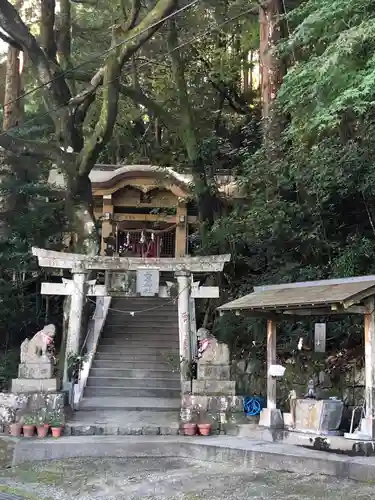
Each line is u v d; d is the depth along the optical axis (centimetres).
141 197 1941
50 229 1474
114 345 1332
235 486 654
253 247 1236
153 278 1085
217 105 1909
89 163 1225
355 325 966
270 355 888
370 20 778
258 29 1614
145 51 1758
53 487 663
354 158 950
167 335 1404
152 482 680
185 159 1755
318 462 698
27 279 1512
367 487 625
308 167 1057
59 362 1184
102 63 1616
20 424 924
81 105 1391
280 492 621
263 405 982
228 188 1491
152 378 1188
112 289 1099
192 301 1134
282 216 1098
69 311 1209
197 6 1606
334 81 837
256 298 870
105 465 783
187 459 824
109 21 1686
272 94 1231
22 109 1630
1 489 653
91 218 1292
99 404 1079
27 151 1275
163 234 2022
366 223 1100
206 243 1342
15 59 1588
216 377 997
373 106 904
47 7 1372
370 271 971
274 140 1205
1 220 1427
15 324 1450
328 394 938
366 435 727
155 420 994
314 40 1024
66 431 930
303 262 1150
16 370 1307
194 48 1786
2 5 1209
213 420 952
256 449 773
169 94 1864
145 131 2186
